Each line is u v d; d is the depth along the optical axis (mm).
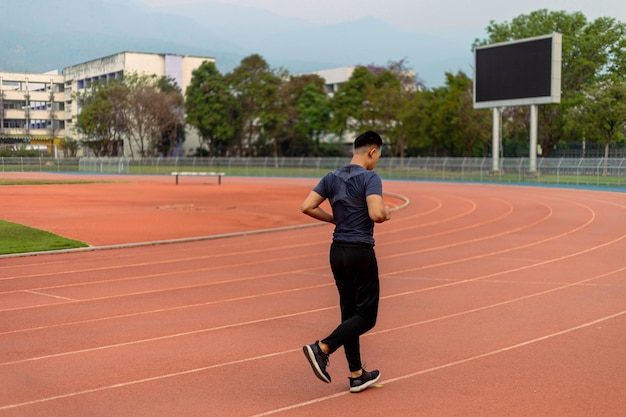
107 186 51344
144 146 108000
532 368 6996
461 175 63719
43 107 136250
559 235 20172
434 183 59281
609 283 12070
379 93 83562
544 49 53625
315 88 96375
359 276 6082
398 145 85562
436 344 7984
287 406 5969
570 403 5918
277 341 8242
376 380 6422
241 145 100125
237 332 8695
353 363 6281
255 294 11312
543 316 9445
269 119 95000
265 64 99250
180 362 7348
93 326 9078
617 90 63562
